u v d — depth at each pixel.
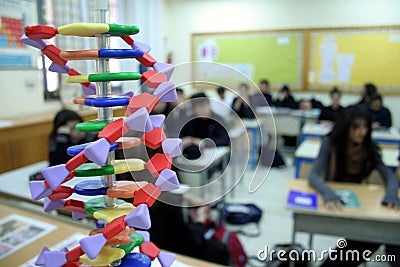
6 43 2.90
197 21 6.25
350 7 5.37
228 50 6.16
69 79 0.52
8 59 2.96
